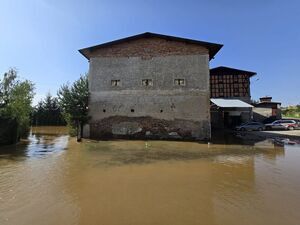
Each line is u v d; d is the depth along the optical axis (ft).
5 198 20.02
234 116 101.09
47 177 26.58
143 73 65.51
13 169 30.48
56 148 50.14
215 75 105.91
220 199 19.71
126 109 64.95
